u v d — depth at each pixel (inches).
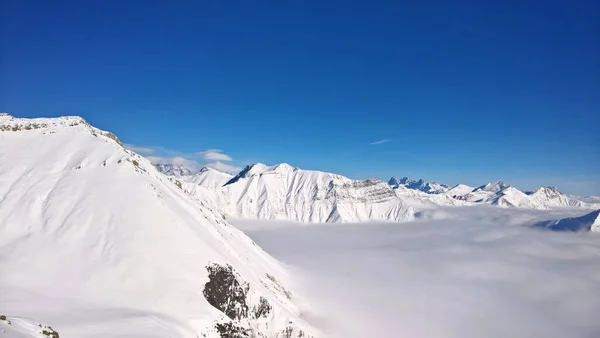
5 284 2082.9
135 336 1616.6
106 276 2308.1
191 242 2807.6
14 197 2878.9
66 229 2645.2
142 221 2787.9
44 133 3841.0
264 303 2861.7
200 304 2336.4
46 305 1888.5
